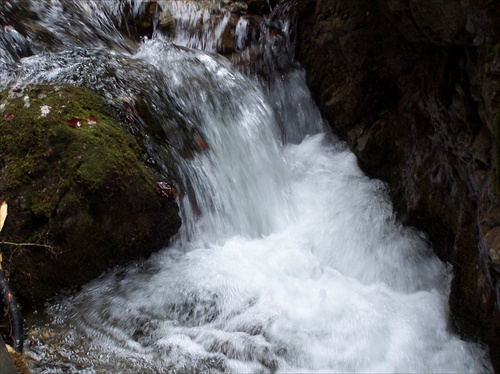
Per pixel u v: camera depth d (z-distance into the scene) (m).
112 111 4.14
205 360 3.31
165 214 4.01
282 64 5.46
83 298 3.71
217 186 4.40
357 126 4.76
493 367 3.27
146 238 3.96
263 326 3.55
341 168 4.93
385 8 3.61
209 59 5.20
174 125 4.41
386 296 3.88
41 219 3.59
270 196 4.70
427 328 3.56
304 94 5.36
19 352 2.99
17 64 4.33
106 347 3.35
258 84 5.45
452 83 3.38
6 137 3.71
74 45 4.95
